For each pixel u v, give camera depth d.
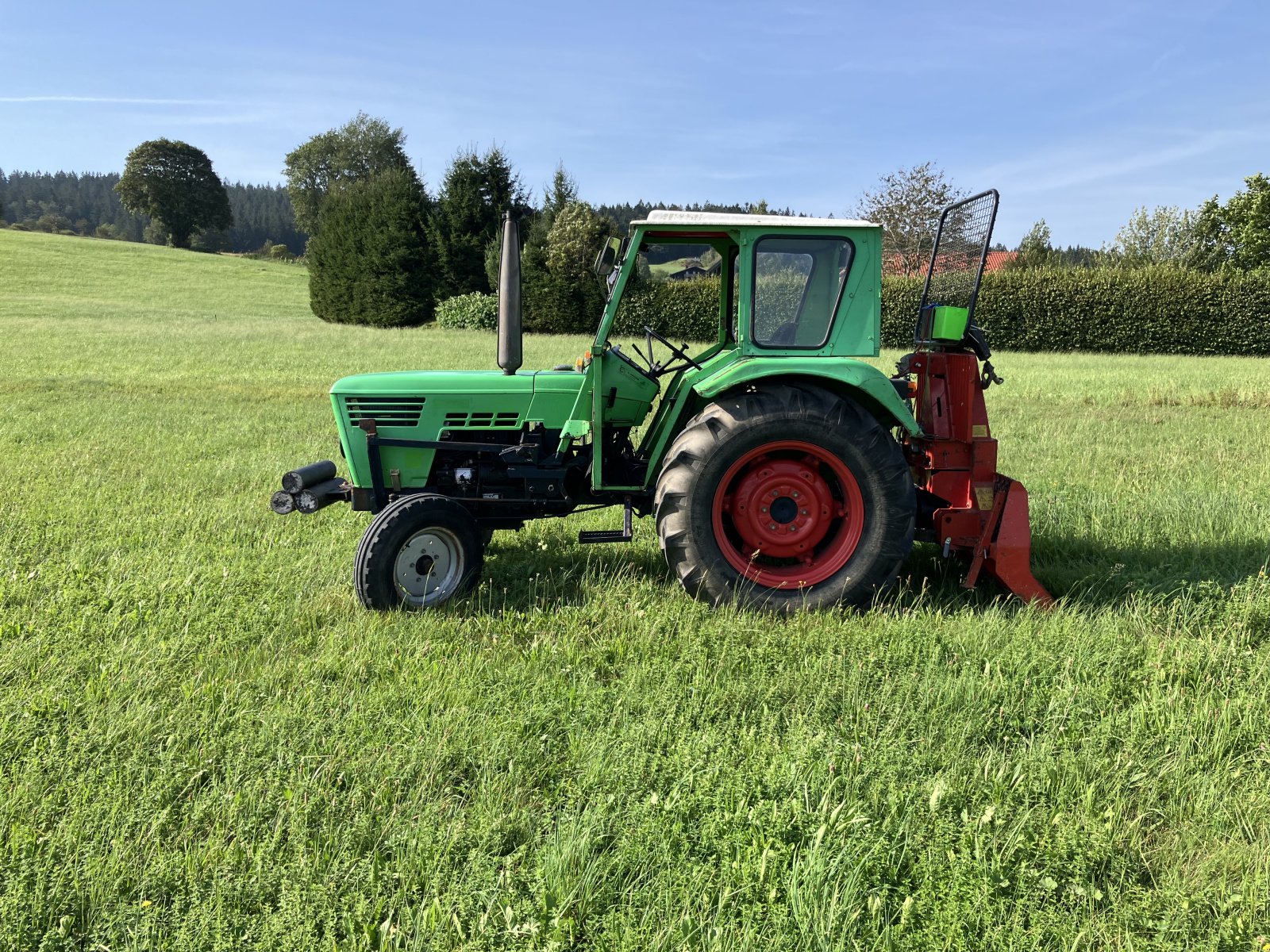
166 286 46.44
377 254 32.09
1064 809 2.65
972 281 4.55
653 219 4.23
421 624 4.01
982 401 4.52
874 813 2.57
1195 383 15.09
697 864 2.35
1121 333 24.47
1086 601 4.42
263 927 2.12
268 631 3.92
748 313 4.32
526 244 30.31
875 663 3.60
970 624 4.01
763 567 4.43
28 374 14.92
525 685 3.38
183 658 3.60
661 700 3.23
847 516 4.41
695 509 4.25
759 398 4.26
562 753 2.95
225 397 12.49
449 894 2.20
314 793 2.64
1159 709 3.18
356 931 2.13
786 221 4.25
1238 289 23.44
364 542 4.18
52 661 3.48
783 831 2.42
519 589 4.60
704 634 3.89
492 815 2.53
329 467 4.84
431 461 4.73
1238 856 2.43
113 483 6.82
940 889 2.25
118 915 2.16
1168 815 2.65
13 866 2.30
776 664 3.61
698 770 2.77
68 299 37.94
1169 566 4.83
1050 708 3.22
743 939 2.06
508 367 4.62
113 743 2.91
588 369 4.59
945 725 3.10
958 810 2.64
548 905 2.18
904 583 4.73
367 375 4.78
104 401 11.82
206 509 6.10
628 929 2.08
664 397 4.85
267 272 58.62
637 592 4.43
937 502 4.71
